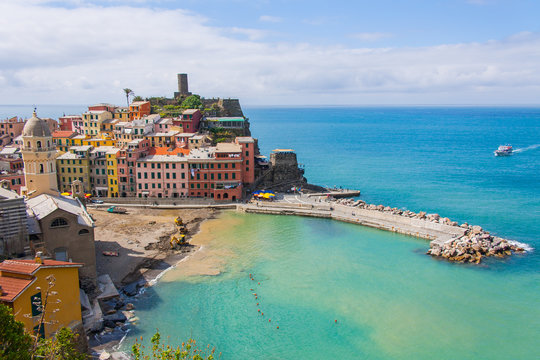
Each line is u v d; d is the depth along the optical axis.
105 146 153.00
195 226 121.56
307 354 62.56
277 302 77.06
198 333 67.25
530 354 63.00
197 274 88.44
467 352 63.38
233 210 140.00
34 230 73.19
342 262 95.44
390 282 85.44
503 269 92.19
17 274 50.19
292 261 95.75
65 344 40.09
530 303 77.62
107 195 147.00
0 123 185.25
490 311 74.75
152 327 68.56
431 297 79.50
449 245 101.81
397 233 116.56
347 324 70.31
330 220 129.38
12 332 33.84
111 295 76.75
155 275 87.94
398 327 69.62
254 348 63.75
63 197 93.06
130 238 108.38
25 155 89.75
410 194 172.00
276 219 130.00
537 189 179.75
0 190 75.50
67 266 55.12
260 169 169.75
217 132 190.00
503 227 125.88
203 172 145.25
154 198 141.88
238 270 90.69
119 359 59.41
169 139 166.25
